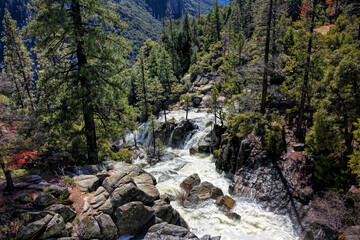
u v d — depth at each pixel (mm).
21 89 25797
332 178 13625
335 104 13828
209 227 13547
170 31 76250
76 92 13516
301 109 18109
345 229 11023
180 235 9461
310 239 11867
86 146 15547
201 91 52750
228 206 15125
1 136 8578
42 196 9078
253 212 14859
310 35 16062
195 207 15594
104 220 9039
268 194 15617
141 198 10531
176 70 66375
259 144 19156
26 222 7910
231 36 68938
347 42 19297
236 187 17422
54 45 14258
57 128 14469
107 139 18031
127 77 16516
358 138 10500
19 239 7305
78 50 14070
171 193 17797
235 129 21719
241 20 65562
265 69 19641
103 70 15086
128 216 9430
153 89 39844
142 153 36031
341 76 13008
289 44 27375
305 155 16234
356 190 11625
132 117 16797
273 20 20094
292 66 17375
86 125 15398
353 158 10836
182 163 26422
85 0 12914
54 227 7969
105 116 16172
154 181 13375
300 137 18328
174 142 38406
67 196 10141
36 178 11070
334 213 11648
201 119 39719
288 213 14062
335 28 24641
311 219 12617
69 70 14430
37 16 12508
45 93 14086
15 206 8578
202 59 64875
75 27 12883
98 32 13281
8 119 9203
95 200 10148
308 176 15008
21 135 9398
